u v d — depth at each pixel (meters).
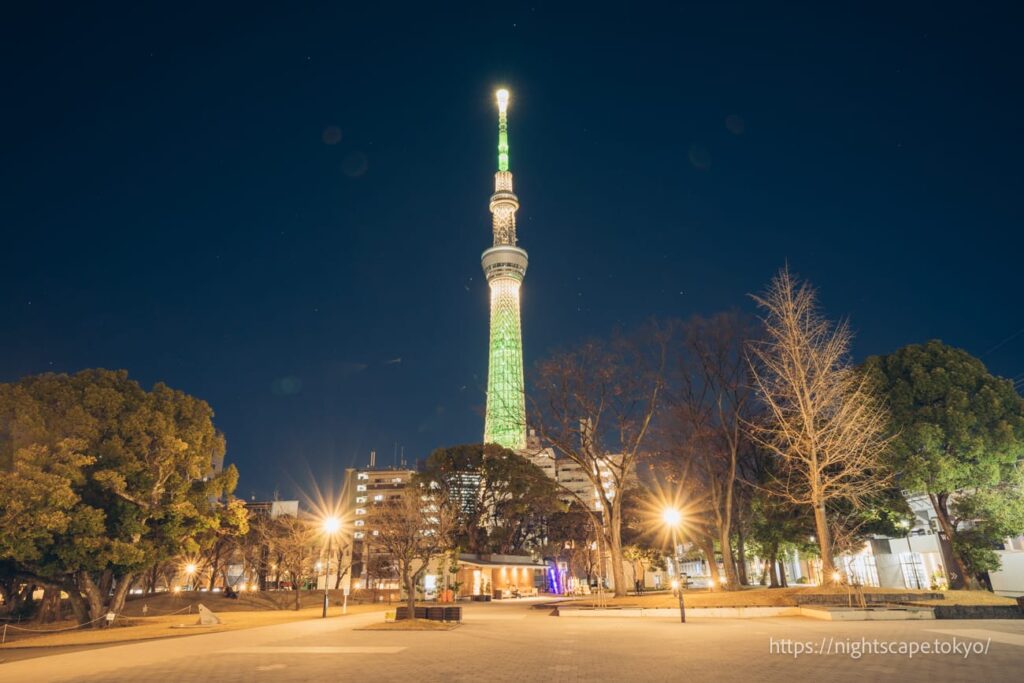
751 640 15.68
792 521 35.34
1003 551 37.25
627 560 60.91
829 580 25.48
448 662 13.16
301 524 56.19
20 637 29.16
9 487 27.05
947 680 9.73
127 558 31.80
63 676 12.36
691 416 35.12
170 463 34.09
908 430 30.45
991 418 30.02
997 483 30.17
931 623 19.22
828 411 28.12
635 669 11.59
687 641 15.95
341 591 61.19
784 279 28.17
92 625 33.91
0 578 37.06
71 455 29.61
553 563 68.00
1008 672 10.37
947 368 31.28
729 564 33.66
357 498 109.50
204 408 39.47
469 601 50.56
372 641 18.19
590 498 79.75
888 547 46.59
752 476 37.69
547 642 16.81
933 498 32.06
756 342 32.38
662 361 34.66
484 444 62.19
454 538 56.81
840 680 9.92
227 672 12.33
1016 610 20.88
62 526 28.48
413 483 59.28
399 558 47.59
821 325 27.67
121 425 33.75
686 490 38.91
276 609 50.47
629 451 34.38
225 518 40.00
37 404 31.53
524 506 60.69
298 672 12.09
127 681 11.54
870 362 33.16
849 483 28.47
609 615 26.00
